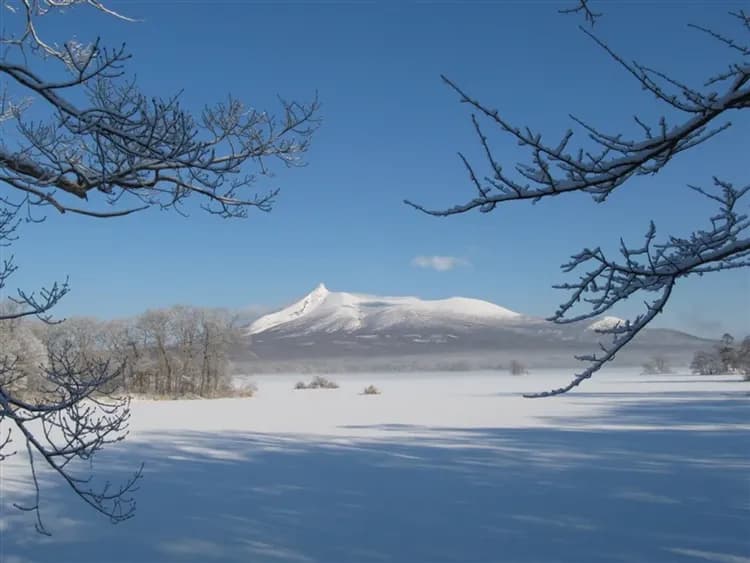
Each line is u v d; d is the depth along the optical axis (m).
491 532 11.65
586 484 15.89
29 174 5.57
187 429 29.59
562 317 4.89
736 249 4.52
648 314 4.67
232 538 11.47
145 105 5.54
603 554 10.32
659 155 4.71
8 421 29.41
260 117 6.33
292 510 13.51
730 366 99.12
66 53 6.06
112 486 16.17
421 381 109.50
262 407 46.00
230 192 6.43
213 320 66.12
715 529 11.68
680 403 43.16
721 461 19.14
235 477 17.30
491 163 4.52
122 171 5.74
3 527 12.28
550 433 26.50
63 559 10.36
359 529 11.96
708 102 4.25
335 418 35.19
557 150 4.38
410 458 20.31
